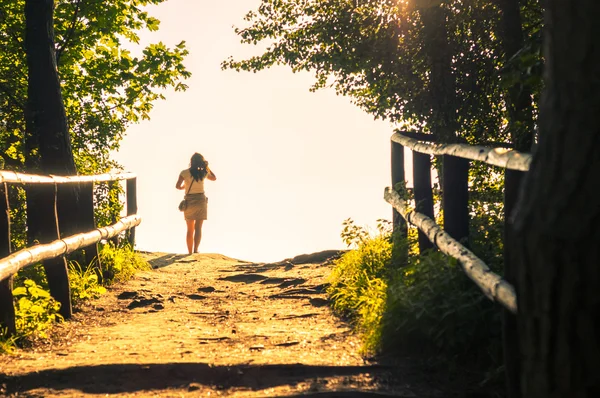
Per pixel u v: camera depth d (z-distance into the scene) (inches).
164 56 589.0
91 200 348.5
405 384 161.0
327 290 313.7
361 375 167.5
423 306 181.2
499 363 165.8
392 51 312.3
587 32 102.8
